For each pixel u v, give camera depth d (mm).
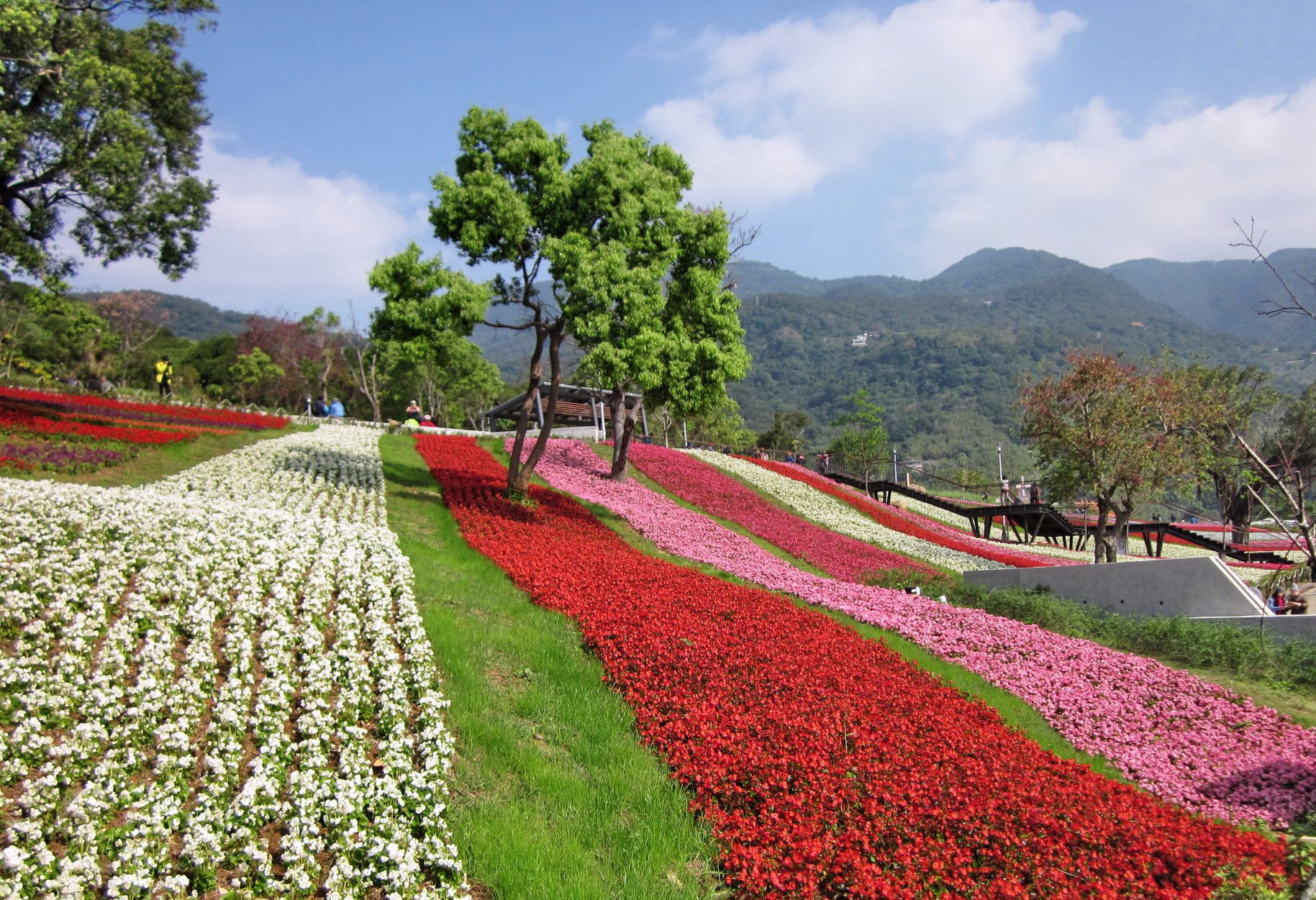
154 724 7570
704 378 25031
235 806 6574
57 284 24797
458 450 32625
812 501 37500
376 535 15945
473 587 14891
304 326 70188
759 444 82000
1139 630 17125
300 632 10219
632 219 21375
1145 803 9102
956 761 9547
